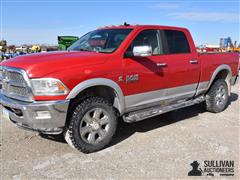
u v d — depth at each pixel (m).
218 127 5.50
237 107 7.24
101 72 4.14
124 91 4.50
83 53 4.42
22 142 4.59
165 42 5.27
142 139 4.80
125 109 4.65
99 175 3.54
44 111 3.77
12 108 4.08
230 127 5.52
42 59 4.00
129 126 5.50
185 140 4.75
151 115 4.93
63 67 3.86
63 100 3.79
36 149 4.33
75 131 4.01
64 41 12.22
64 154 4.16
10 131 5.10
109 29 5.22
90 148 4.17
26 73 3.78
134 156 4.11
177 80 5.41
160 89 5.11
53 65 3.84
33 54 4.42
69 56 4.14
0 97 4.39
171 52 5.37
